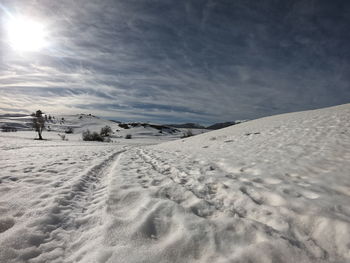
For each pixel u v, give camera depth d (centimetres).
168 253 196
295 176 420
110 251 198
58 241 224
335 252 188
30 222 253
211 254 190
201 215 277
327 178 382
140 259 187
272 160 585
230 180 424
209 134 2123
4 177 482
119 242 215
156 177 502
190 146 1410
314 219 236
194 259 188
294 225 237
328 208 256
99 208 311
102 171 646
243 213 285
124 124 15462
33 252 200
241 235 216
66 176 513
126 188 403
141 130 12756
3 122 13512
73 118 18800
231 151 857
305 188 340
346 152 546
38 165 666
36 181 457
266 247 189
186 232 225
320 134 828
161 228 245
